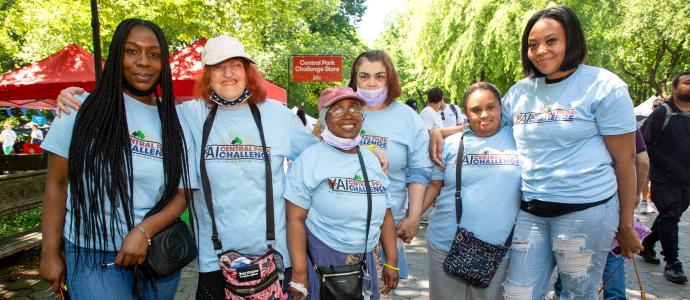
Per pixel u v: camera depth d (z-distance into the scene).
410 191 3.06
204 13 10.92
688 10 21.23
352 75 3.14
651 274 5.03
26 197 5.26
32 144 14.18
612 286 3.59
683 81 4.70
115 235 2.23
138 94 2.37
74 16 10.02
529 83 2.73
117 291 2.22
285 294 2.50
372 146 2.86
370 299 2.61
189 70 6.52
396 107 3.10
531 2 15.76
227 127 2.50
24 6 11.13
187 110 2.59
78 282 2.19
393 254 2.78
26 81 6.37
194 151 2.51
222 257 2.33
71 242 2.22
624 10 22.19
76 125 2.18
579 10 16.30
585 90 2.48
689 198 4.86
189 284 4.73
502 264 2.85
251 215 2.44
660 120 4.81
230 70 2.46
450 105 9.02
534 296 2.74
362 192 2.56
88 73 6.57
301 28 25.70
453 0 17.53
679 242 6.30
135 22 2.30
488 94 2.84
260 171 2.46
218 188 2.42
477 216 2.82
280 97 8.88
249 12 11.48
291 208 2.59
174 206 2.38
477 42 16.84
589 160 2.48
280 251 2.54
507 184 2.78
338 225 2.55
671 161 4.74
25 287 4.67
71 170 2.15
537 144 2.62
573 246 2.54
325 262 2.56
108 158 2.18
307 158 2.60
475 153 2.88
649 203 8.13
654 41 24.16
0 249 4.46
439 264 3.05
